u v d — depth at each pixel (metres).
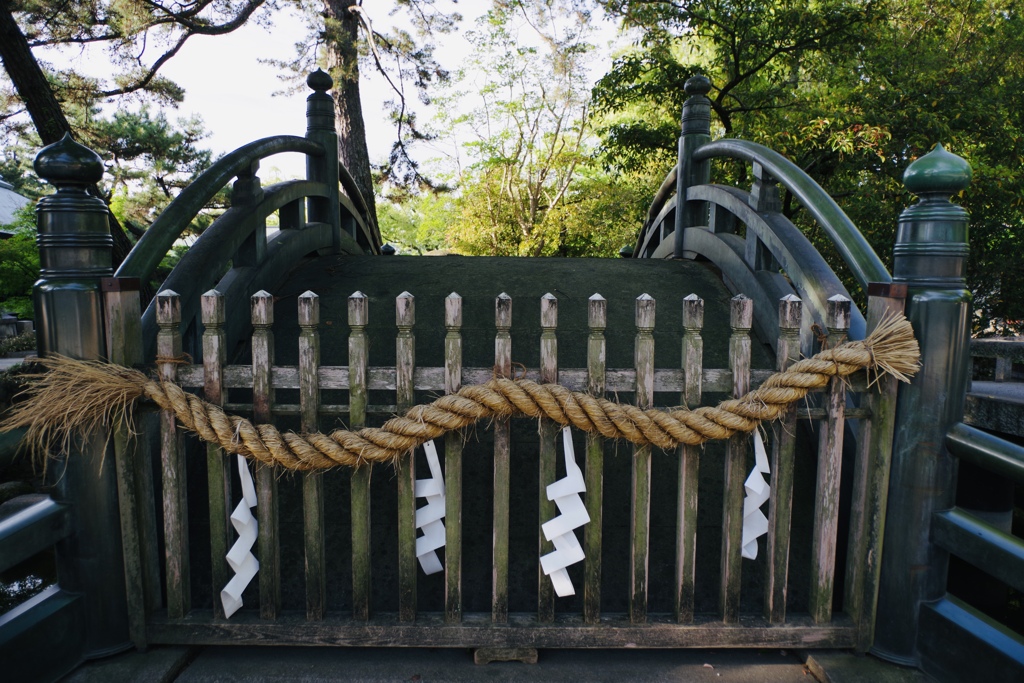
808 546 2.63
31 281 13.50
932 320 2.15
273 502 2.25
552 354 2.19
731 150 3.96
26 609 2.07
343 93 11.02
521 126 20.23
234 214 3.40
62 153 2.16
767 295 3.47
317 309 2.22
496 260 4.81
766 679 2.21
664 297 4.02
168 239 2.67
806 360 2.18
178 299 2.24
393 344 3.44
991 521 3.14
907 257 2.22
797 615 2.35
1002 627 2.04
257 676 2.19
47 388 2.13
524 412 2.17
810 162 10.09
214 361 2.23
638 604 2.26
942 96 9.70
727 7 10.14
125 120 13.19
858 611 2.29
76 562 2.20
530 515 2.72
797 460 2.91
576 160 19.36
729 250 4.05
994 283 11.55
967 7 11.05
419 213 29.17
